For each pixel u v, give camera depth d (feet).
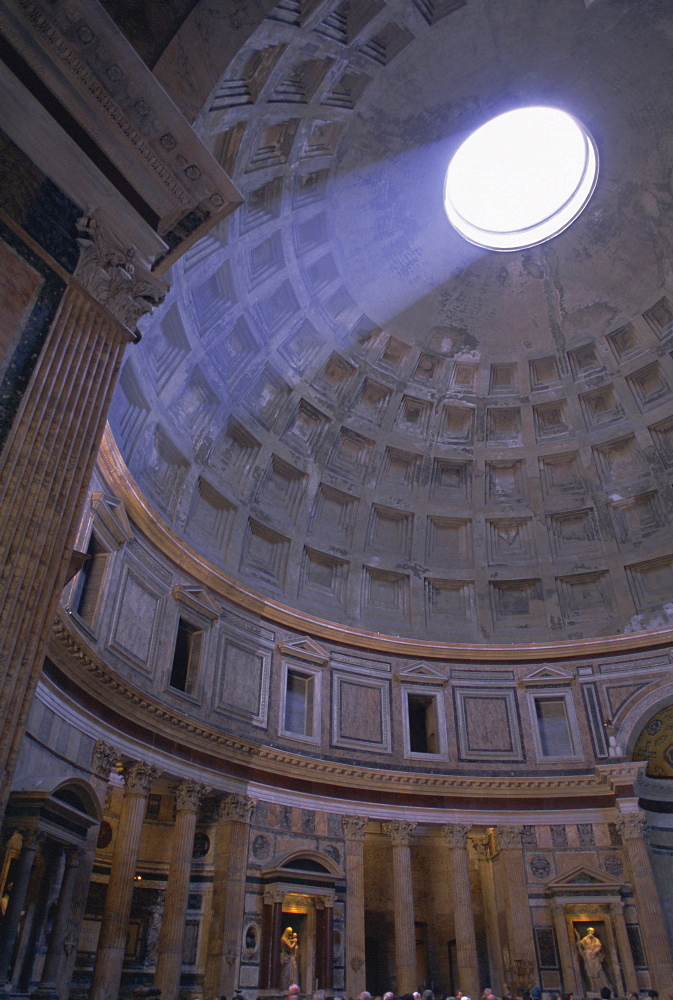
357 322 87.66
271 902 63.16
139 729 58.39
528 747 81.92
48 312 30.07
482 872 81.87
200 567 71.20
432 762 80.43
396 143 74.43
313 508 87.97
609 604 89.25
